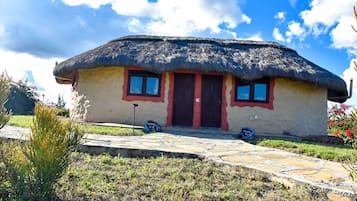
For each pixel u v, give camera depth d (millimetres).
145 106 11812
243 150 6965
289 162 5824
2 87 4086
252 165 5410
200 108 11828
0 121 4066
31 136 3781
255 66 11141
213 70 11055
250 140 9477
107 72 12031
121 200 3947
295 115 11719
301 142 9328
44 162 3674
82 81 12438
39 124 3746
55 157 3723
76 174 4742
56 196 3916
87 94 12234
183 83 12047
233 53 12086
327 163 5895
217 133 10641
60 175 3877
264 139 9250
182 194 4160
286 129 11633
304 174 4895
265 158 6117
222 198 4086
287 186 4590
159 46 12203
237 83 11883
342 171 5180
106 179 4637
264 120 11680
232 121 11680
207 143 7879
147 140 7805
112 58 11336
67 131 3947
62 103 18688
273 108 11719
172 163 5637
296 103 11789
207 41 12805
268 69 11039
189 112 11984
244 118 11695
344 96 13023
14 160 3781
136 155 6094
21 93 17375
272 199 4090
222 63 11164
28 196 3648
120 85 11914
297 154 6855
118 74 11953
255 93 11836
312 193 4195
